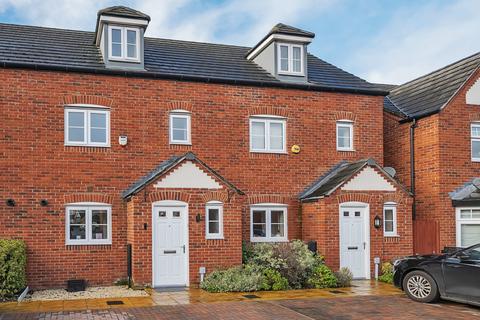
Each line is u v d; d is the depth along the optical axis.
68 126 14.79
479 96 17.72
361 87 17.69
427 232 17.06
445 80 19.11
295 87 16.83
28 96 14.44
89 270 14.55
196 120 15.91
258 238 16.20
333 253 15.38
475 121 17.62
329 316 10.59
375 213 15.89
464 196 16.89
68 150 14.66
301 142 16.86
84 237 14.66
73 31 18.20
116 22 15.55
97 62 15.52
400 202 16.23
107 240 14.80
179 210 14.45
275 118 16.67
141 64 15.68
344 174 16.09
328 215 15.40
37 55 15.07
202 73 16.28
